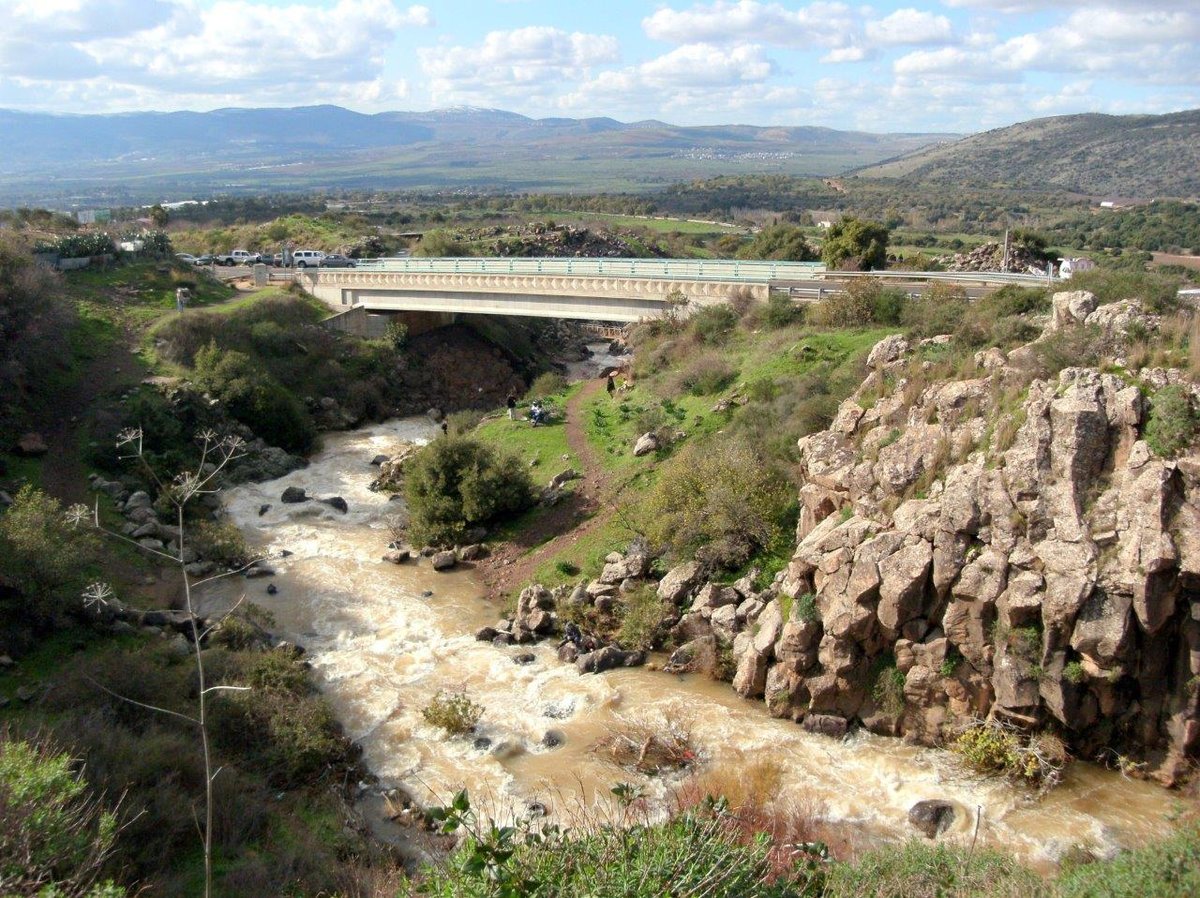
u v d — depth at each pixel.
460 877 10.64
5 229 70.12
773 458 35.00
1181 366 24.00
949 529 24.36
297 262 86.62
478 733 26.36
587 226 129.75
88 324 58.41
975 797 22.48
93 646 28.34
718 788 21.83
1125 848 19.44
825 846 14.41
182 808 19.16
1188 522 21.42
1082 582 22.09
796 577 27.23
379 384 66.69
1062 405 23.92
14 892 12.03
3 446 42.72
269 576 37.66
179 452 47.03
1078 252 99.06
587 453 45.72
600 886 10.73
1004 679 23.28
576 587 33.78
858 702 25.64
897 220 165.00
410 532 41.38
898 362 32.69
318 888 17.84
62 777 14.84
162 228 114.81
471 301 67.81
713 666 28.84
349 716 27.33
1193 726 21.73
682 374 48.56
